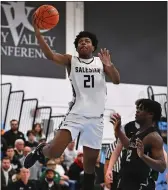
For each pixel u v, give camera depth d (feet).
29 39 56.70
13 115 53.67
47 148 16.25
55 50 57.57
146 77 61.41
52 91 56.70
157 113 17.33
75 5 59.06
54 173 35.24
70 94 57.57
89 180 17.37
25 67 55.98
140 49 61.67
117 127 17.97
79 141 16.93
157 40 62.64
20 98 54.29
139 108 17.38
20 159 38.91
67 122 16.29
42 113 54.85
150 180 17.02
